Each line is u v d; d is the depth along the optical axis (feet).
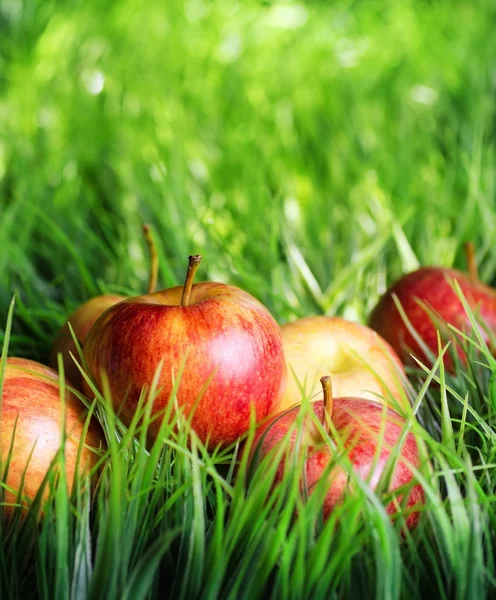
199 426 1.65
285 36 4.82
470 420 1.80
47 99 3.87
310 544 1.45
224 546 1.45
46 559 1.49
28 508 1.55
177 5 5.05
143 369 1.63
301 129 3.67
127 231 2.72
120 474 1.46
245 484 1.58
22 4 4.64
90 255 2.61
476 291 2.03
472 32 4.76
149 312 1.65
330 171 3.25
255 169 3.14
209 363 1.63
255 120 3.68
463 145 3.43
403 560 1.52
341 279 2.42
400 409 1.66
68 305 2.35
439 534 1.48
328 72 4.29
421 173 3.22
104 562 1.45
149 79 4.10
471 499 1.47
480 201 2.70
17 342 2.13
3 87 4.01
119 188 3.08
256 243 2.55
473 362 1.84
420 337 2.01
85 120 3.66
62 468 1.47
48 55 4.27
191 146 3.34
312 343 1.85
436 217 2.84
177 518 1.53
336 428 1.61
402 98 3.86
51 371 1.72
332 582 1.45
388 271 2.60
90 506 1.58
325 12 5.24
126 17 4.77
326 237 2.68
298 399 1.78
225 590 1.46
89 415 1.55
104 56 4.38
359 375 1.81
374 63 4.41
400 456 1.50
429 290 2.02
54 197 2.94
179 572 1.50
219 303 1.67
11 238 2.69
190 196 2.87
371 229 2.77
